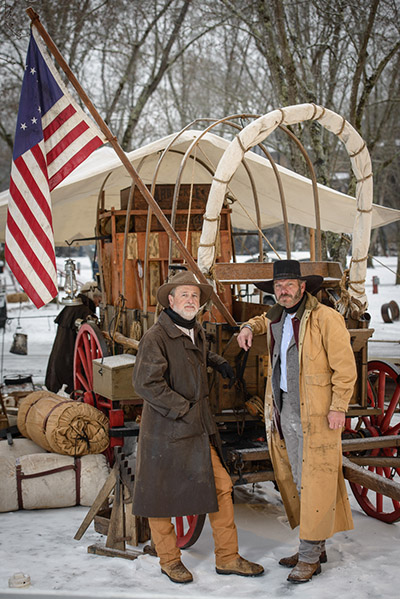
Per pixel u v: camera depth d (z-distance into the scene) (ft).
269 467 15.44
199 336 12.78
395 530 14.58
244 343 13.29
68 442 16.94
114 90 80.28
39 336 56.03
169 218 20.65
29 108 14.06
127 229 19.57
